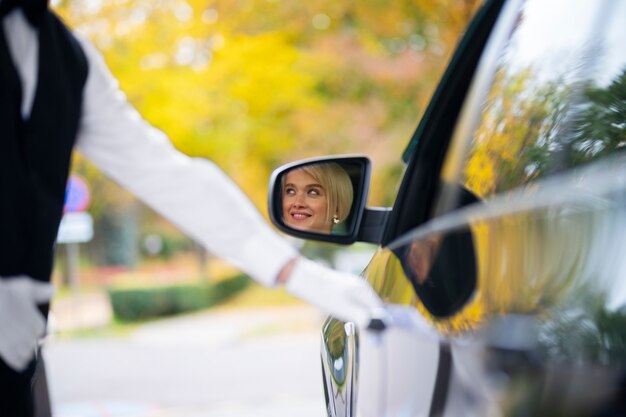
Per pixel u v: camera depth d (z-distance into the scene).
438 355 1.46
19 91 2.14
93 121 2.47
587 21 1.57
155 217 42.25
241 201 2.65
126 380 13.77
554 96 1.55
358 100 14.32
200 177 2.61
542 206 1.33
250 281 34.78
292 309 28.84
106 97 2.47
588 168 1.39
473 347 1.34
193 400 11.52
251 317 26.69
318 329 21.59
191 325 25.33
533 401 1.18
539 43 1.68
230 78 13.65
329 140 15.23
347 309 2.12
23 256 2.12
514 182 1.53
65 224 20.97
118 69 13.44
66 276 38.97
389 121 14.74
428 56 12.73
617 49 1.49
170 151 2.62
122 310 28.53
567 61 1.57
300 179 2.38
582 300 1.16
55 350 18.58
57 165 2.23
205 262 40.00
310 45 13.57
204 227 2.61
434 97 2.00
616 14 1.52
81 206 19.88
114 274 42.84
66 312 29.94
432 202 1.84
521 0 1.81
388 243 2.03
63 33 2.31
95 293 36.91
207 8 13.04
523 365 1.21
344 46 13.47
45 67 2.22
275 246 2.63
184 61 13.66
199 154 14.85
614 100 1.45
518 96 1.66
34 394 2.47
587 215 1.23
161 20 13.12
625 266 1.13
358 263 28.61
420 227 1.84
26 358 2.13
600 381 1.09
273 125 14.91
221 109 14.21
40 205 2.16
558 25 1.64
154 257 46.16
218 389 12.41
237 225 2.62
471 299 1.40
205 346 18.66
